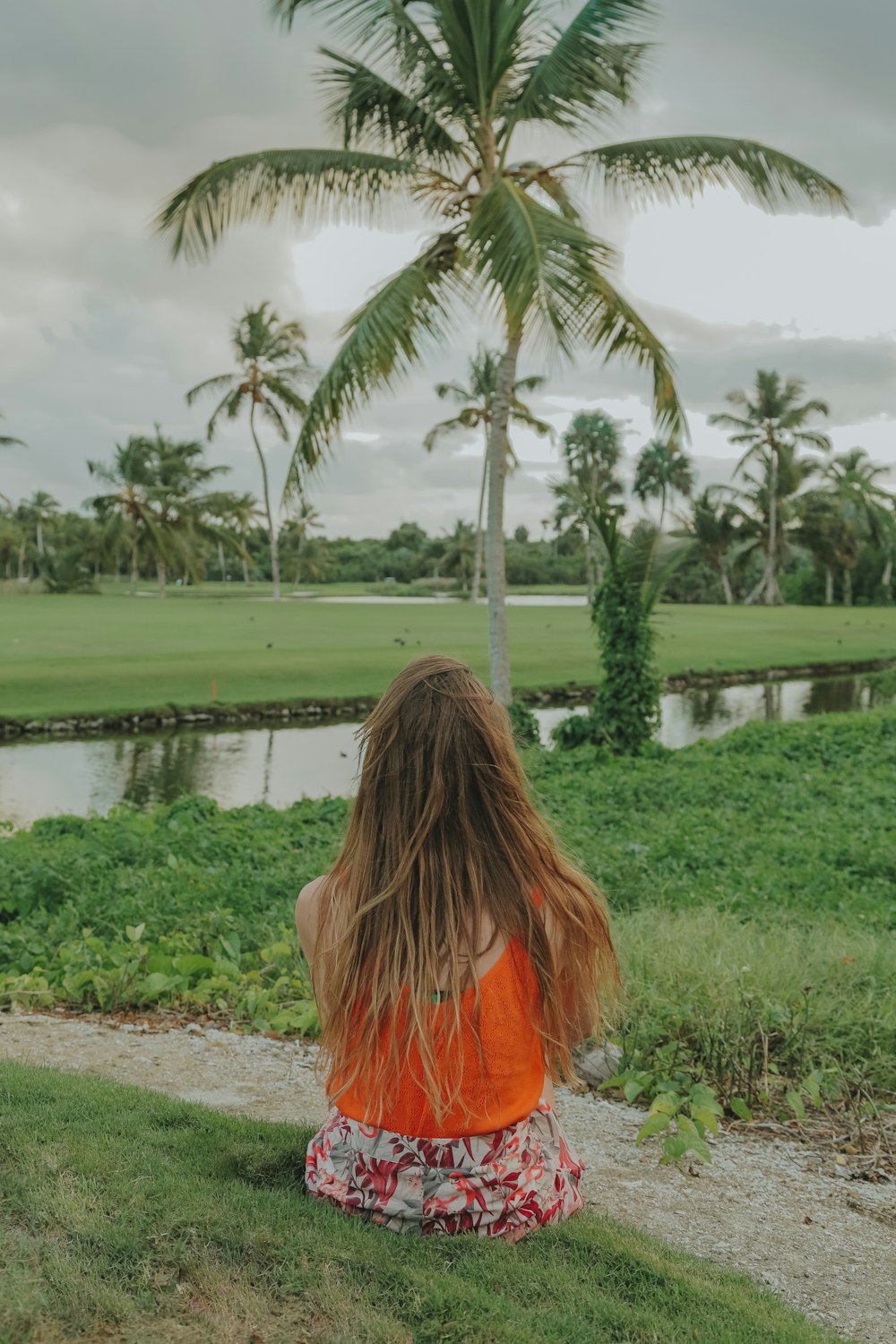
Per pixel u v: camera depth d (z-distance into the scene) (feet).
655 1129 11.21
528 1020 6.07
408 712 6.21
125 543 259.39
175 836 31.14
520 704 54.65
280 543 370.12
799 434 236.63
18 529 347.56
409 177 44.32
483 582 339.36
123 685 85.30
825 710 87.45
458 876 5.90
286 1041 14.93
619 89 41.42
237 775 56.29
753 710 87.61
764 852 30.37
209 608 185.16
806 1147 12.03
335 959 6.13
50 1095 9.62
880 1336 7.86
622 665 54.39
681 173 45.21
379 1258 6.08
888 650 135.23
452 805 6.00
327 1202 6.69
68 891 23.93
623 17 40.40
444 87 42.57
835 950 18.49
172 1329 5.61
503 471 47.98
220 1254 6.27
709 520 250.57
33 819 44.45
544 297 34.58
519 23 40.19
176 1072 13.33
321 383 41.88
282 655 104.63
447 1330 5.65
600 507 54.85
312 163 43.06
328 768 58.70
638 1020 14.43
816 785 43.52
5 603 200.64
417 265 42.45
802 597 274.57
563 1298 6.10
